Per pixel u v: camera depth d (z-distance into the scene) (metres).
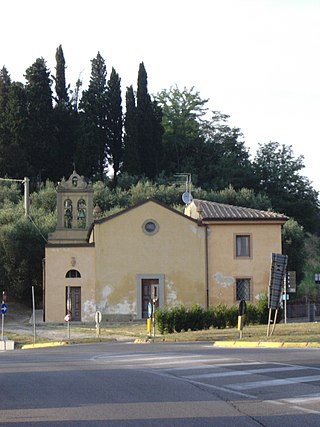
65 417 10.91
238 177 90.94
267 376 15.45
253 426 10.15
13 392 13.74
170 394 13.16
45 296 48.12
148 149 88.06
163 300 48.47
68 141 87.38
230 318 39.22
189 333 34.72
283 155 92.94
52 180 86.62
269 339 27.36
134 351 24.75
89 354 24.16
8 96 85.25
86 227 51.28
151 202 49.00
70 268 48.34
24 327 45.56
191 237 49.06
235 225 49.34
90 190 51.47
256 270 49.25
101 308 48.19
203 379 15.20
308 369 16.56
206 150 98.31
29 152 84.25
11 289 59.56
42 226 61.38
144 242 48.75
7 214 65.31
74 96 90.06
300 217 90.31
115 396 12.96
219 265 49.03
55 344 34.78
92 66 90.81
